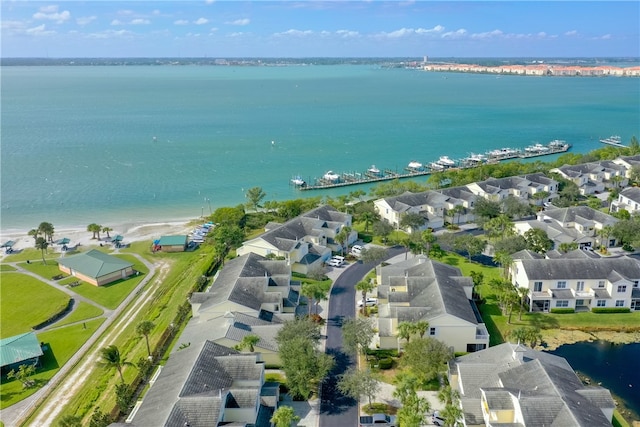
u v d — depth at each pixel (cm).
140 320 10719
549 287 10281
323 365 7688
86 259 13325
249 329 8794
